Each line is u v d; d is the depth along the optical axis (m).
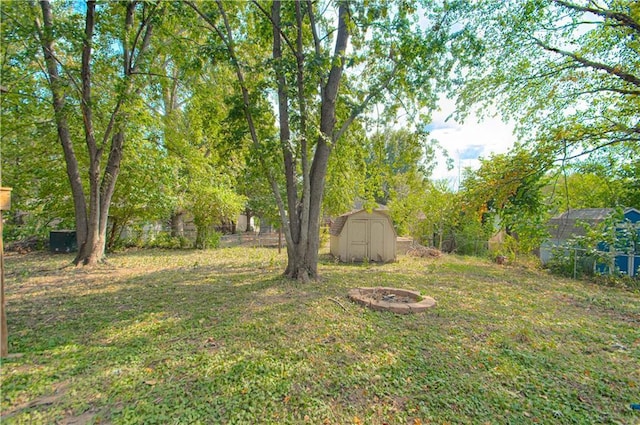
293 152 6.97
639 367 3.52
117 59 9.21
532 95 7.91
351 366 3.34
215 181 14.50
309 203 7.86
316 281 7.65
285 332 4.29
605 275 9.09
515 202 6.91
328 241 18.45
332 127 7.72
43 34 7.17
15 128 9.44
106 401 2.66
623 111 7.42
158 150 12.09
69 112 8.30
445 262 12.52
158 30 9.09
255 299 5.96
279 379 3.05
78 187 9.77
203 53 7.02
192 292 6.51
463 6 6.95
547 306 6.09
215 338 4.04
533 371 3.37
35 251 12.91
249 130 7.83
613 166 8.23
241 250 15.34
